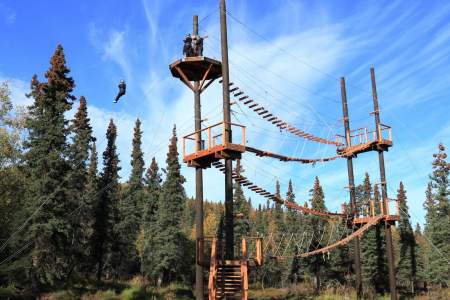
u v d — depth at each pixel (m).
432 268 59.38
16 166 33.25
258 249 21.61
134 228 63.38
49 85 38.00
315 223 60.34
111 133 53.69
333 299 37.56
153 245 57.00
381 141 34.75
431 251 61.56
